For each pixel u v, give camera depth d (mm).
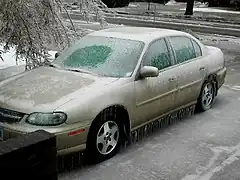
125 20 21531
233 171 4461
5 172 2682
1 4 6547
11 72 8234
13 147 2736
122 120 4867
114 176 4270
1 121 4312
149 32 5824
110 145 4707
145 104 5113
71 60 5422
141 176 4285
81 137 4254
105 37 5676
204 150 5020
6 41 7301
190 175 4332
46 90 4500
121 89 4719
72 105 4207
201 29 19469
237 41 15828
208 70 6469
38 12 7195
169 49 5707
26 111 4191
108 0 30297
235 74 9633
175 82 5617
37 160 2863
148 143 5203
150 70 4930
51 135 2947
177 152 4934
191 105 6266
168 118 5883
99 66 5137
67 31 7988
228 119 6258
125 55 5215
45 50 7652
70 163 4492
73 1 8164
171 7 35000
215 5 36656
